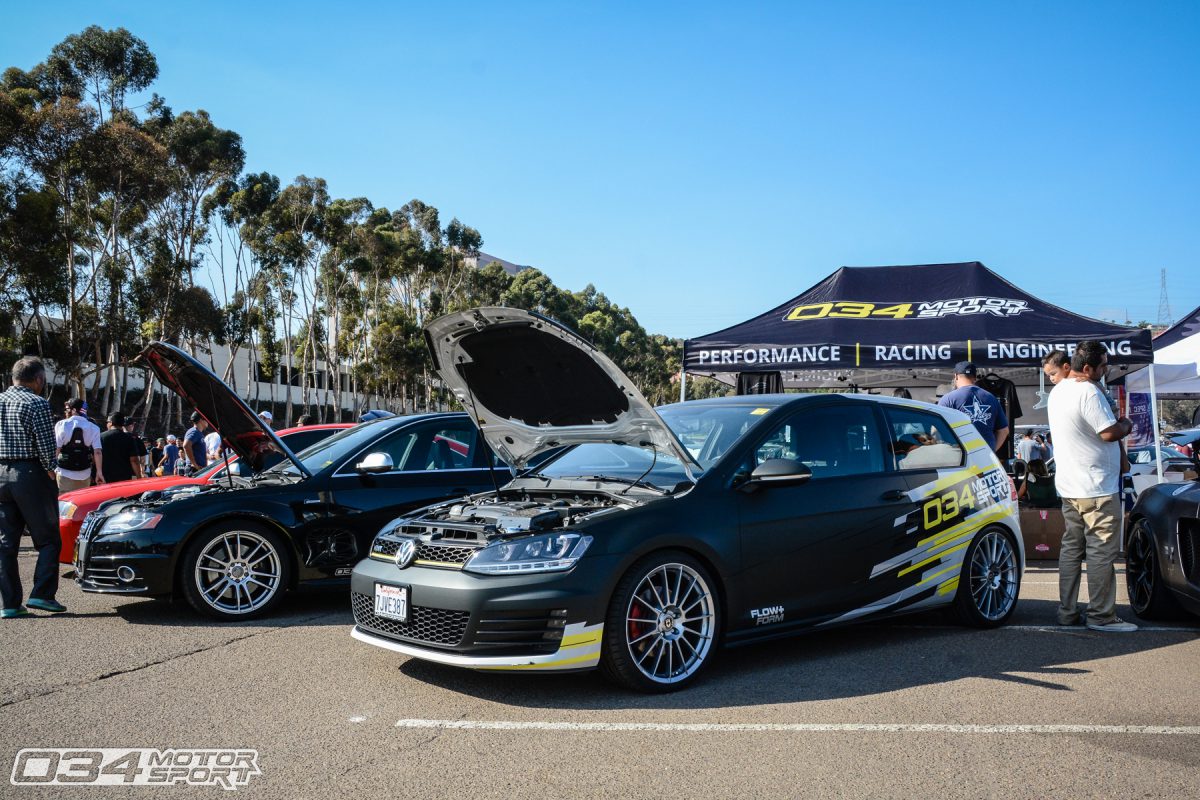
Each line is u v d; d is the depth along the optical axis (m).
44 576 6.31
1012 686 4.35
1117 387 11.07
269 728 3.77
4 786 3.17
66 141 35.50
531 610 4.00
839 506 4.96
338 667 4.78
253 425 6.39
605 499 4.64
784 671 4.64
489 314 4.42
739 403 5.41
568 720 3.85
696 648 4.41
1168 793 3.06
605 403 4.71
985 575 5.70
